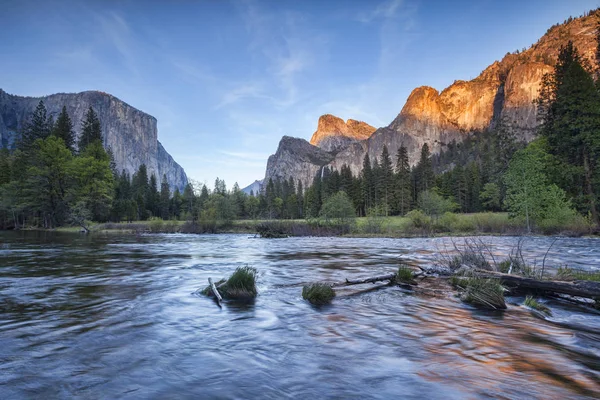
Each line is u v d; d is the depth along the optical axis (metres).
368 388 3.47
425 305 7.39
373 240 33.28
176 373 3.84
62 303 7.30
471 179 105.88
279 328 5.67
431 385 3.54
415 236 38.62
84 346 4.70
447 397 3.27
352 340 5.06
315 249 23.11
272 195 149.50
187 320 6.12
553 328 5.72
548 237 31.97
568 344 4.90
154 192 113.56
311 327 5.74
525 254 17.39
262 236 41.25
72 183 60.16
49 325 5.68
